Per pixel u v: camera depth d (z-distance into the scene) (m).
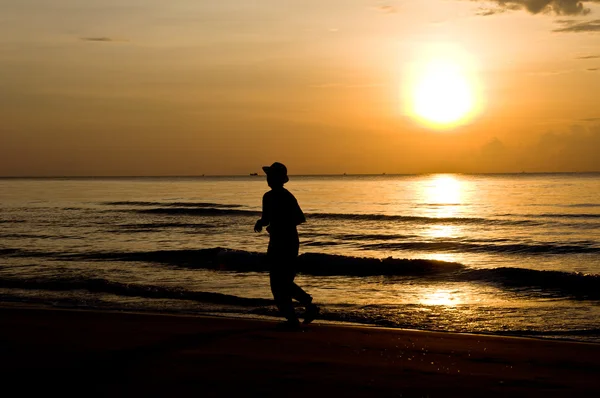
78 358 5.59
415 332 7.21
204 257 17.44
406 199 59.84
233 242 23.19
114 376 4.96
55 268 15.57
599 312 10.13
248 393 4.52
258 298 11.01
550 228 29.97
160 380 4.85
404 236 26.00
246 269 15.64
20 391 4.55
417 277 14.35
